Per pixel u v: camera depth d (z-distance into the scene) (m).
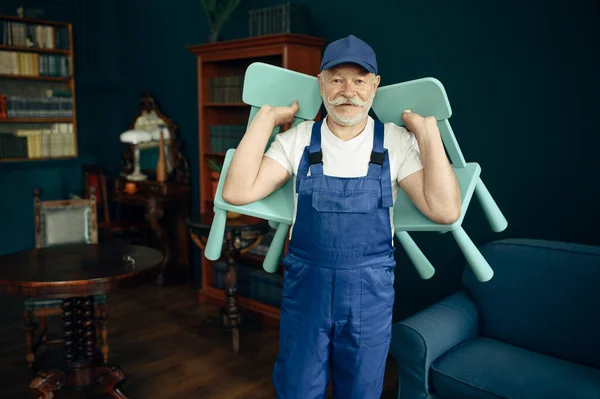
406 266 3.83
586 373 2.45
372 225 1.60
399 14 3.68
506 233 3.30
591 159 2.90
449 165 1.55
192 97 5.36
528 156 3.16
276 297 4.38
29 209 6.04
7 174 5.84
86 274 2.88
